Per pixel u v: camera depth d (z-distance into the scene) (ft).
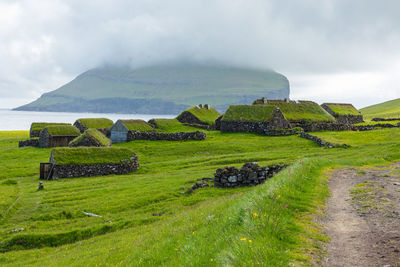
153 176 121.19
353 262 22.77
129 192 96.12
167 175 119.55
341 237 28.30
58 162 134.62
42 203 90.53
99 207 82.64
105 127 298.35
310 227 30.50
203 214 48.01
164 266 28.17
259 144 182.60
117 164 140.77
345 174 65.98
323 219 33.81
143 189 97.60
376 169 72.13
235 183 86.02
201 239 30.76
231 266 21.42
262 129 233.14
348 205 39.93
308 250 24.90
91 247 54.65
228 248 24.13
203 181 93.45
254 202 34.40
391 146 120.26
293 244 25.77
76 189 107.86
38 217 77.77
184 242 32.71
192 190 88.79
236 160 135.64
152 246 37.78
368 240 27.02
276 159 130.62
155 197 86.07
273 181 51.49
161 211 74.64
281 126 238.68
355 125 246.47
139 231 57.77
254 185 84.33
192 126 309.42
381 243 26.07
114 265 37.60
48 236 65.62
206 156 158.81
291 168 64.49
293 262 22.25
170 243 35.65
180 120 337.31
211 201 72.23
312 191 46.16
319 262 22.80
